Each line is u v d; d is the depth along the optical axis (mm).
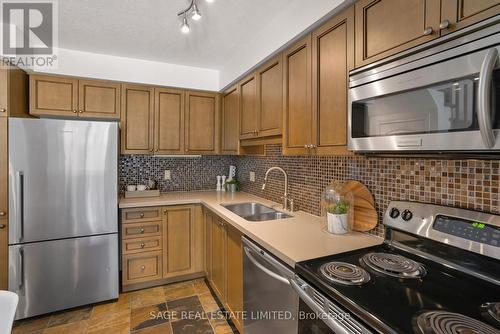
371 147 1147
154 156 3146
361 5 1235
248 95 2461
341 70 1360
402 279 1023
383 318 772
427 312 807
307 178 2107
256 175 2938
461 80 841
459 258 1087
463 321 762
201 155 3299
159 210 2635
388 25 1109
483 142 784
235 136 2762
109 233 2342
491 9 780
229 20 1956
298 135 1707
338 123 1379
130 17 1930
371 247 1352
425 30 949
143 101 2785
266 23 1993
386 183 1463
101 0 1723
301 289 1092
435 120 916
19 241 2047
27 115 2393
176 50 2520
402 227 1299
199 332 1981
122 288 2531
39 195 2092
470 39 812
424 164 1276
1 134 1998
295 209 2223
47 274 2143
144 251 2586
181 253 2738
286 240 1453
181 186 3277
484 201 1060
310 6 1515
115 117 2664
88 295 2285
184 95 2963
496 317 786
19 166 2033
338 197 1600
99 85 2607
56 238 2160
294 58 1758
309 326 1121
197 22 1997
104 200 2312
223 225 2162
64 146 2154
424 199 1276
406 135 1007
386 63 1077
